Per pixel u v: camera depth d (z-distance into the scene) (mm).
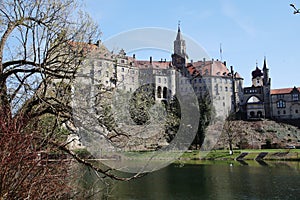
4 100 6590
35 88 7930
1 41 7453
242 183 22500
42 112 7020
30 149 4988
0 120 4754
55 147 6016
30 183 5020
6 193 4504
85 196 7195
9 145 4617
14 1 8016
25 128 5633
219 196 18266
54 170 5828
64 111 6781
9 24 7762
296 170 28812
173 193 18734
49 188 5613
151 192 18656
